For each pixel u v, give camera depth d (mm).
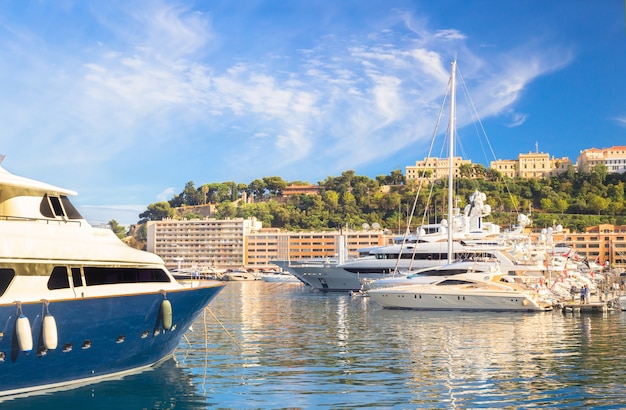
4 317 19109
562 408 20594
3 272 19828
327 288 95812
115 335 22453
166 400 21219
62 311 20453
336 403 21109
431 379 24906
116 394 21688
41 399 20672
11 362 19641
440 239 79438
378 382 24328
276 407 20625
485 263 57781
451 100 68562
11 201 21734
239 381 24359
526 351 31922
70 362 21344
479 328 42000
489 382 24375
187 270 193250
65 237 22094
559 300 59562
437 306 55500
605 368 27188
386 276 82250
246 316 52500
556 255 77875
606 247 195625
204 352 31219
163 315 23594
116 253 22953
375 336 37844
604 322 45719
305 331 40656
